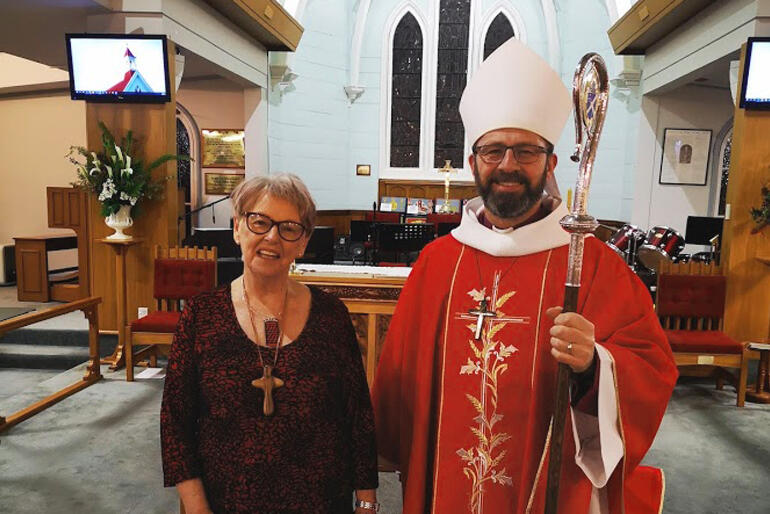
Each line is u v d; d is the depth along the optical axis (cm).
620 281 120
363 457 125
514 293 124
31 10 481
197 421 122
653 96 703
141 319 422
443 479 126
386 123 1091
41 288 629
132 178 442
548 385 118
